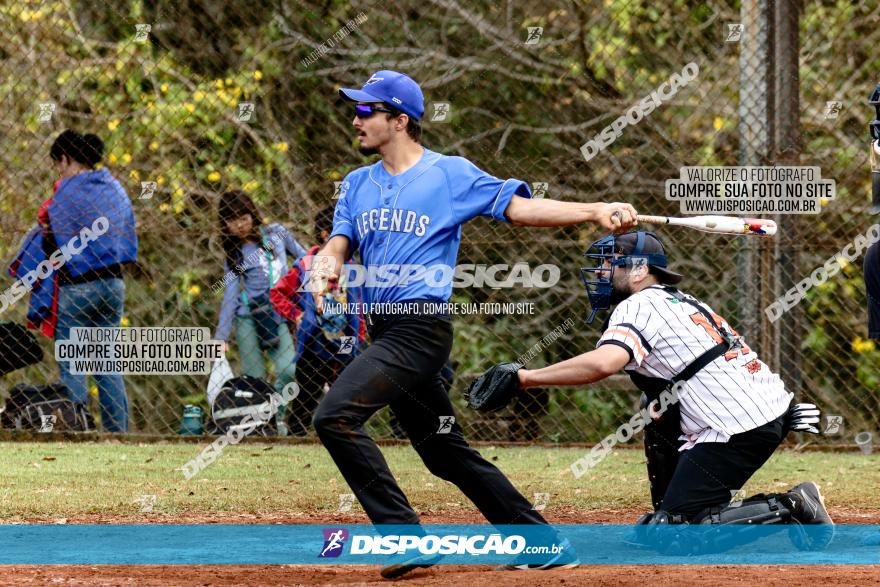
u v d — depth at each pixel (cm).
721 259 2584
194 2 3094
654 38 3008
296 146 2995
